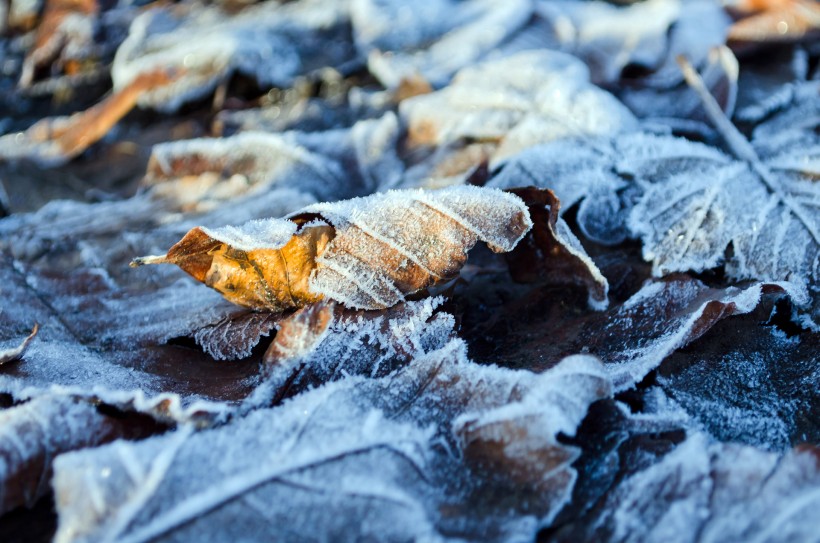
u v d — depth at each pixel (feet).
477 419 1.09
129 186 1.56
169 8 2.08
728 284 1.23
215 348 1.18
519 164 1.31
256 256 1.16
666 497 1.06
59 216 1.46
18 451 1.07
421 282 1.16
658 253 1.24
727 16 1.61
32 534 1.06
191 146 1.48
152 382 1.16
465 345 1.14
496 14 1.72
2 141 1.65
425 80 1.55
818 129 1.40
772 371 1.18
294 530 1.04
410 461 1.07
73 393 1.10
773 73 1.54
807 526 1.03
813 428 1.15
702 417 1.14
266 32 1.80
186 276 1.30
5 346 1.20
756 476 1.06
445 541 1.04
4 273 1.31
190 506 1.03
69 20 2.05
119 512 1.03
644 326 1.19
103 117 1.61
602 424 1.12
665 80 1.50
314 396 1.10
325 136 1.46
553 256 1.22
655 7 1.60
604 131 1.34
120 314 1.26
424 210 1.16
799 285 1.21
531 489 1.07
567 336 1.20
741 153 1.33
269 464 1.06
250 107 1.67
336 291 1.16
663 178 1.29
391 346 1.15
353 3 1.85
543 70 1.42
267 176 1.42
